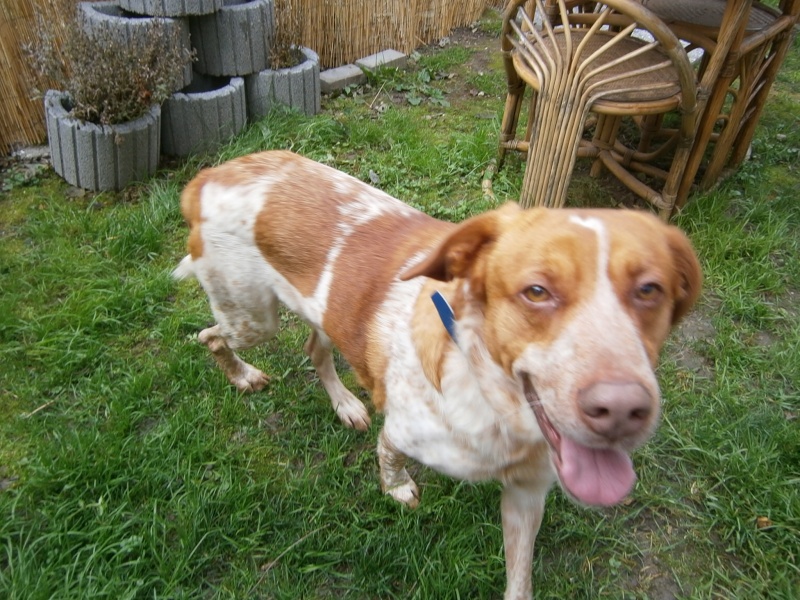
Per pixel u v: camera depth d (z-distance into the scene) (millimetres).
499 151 2303
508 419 898
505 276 787
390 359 1061
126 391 1480
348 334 1136
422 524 1295
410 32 3182
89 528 1237
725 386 1564
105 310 1674
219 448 1409
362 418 1463
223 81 2473
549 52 1920
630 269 738
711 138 2240
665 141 2488
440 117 2676
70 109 2123
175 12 2154
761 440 1435
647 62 1933
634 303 748
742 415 1496
